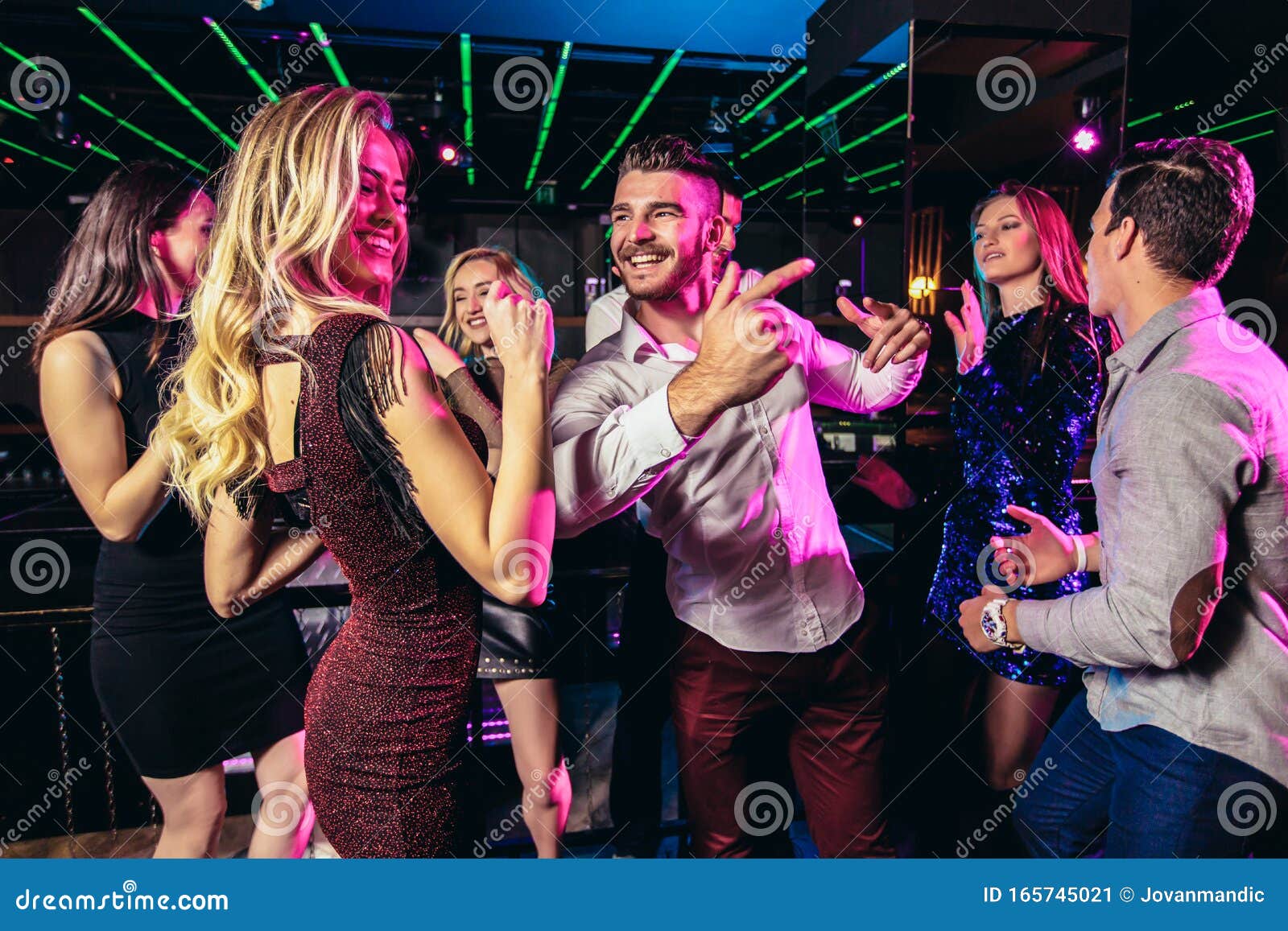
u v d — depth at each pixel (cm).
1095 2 218
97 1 326
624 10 334
